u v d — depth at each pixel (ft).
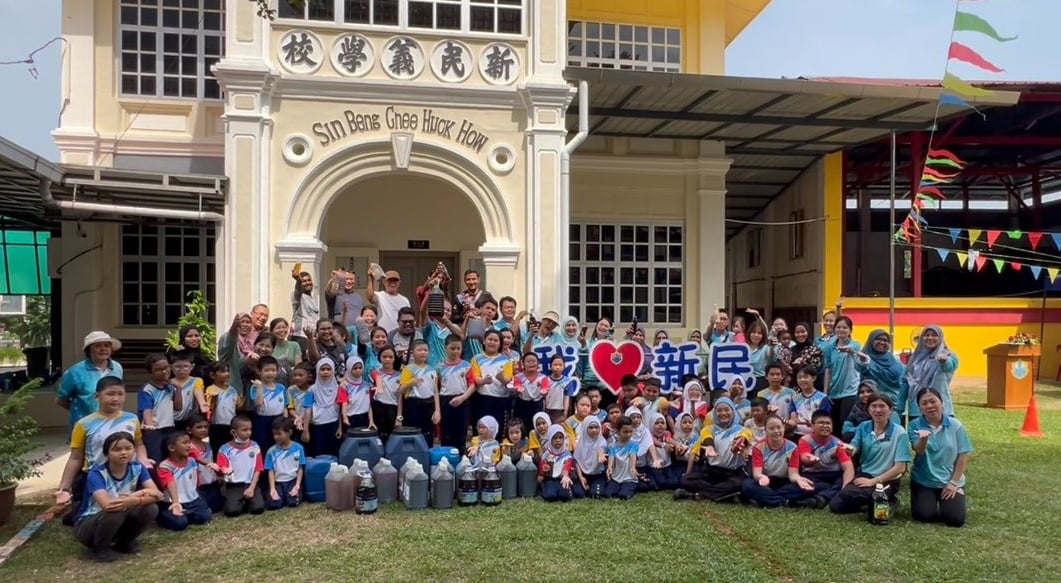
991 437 30.01
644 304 41.34
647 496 21.74
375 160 30.32
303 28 29.66
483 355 23.90
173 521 18.42
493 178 31.04
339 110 29.96
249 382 21.61
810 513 19.89
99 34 33.30
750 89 31.99
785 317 52.65
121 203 29.40
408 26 30.60
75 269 33.81
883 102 34.14
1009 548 17.10
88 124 32.83
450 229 39.34
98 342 18.92
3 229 42.96
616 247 41.09
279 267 29.40
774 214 54.19
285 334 23.59
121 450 16.48
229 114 28.71
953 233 39.78
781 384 23.35
